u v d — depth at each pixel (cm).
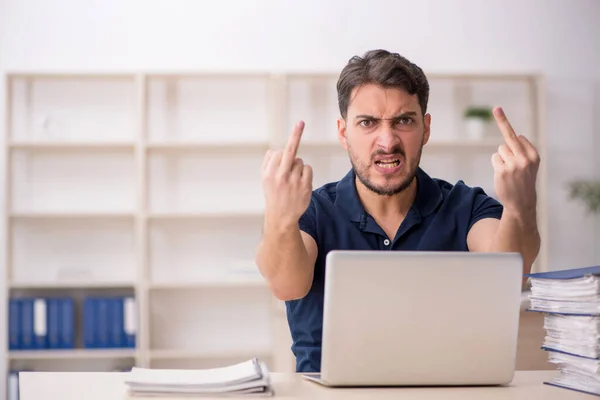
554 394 149
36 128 494
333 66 514
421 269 149
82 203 504
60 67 502
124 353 469
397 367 152
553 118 523
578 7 523
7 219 478
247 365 160
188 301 507
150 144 480
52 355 465
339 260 147
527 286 368
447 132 515
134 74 484
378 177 188
